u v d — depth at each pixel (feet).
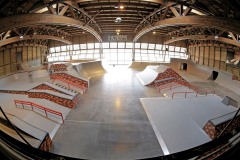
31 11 32.68
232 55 87.30
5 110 34.68
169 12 51.88
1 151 5.53
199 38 78.28
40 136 25.13
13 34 66.95
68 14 52.85
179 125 31.99
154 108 41.24
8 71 78.02
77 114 39.81
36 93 44.47
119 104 46.50
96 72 95.30
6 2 22.93
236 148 5.55
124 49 122.11
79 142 28.66
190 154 5.53
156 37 123.13
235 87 66.28
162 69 73.10
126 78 83.15
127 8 51.83
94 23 69.97
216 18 30.42
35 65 102.83
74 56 123.54
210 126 28.04
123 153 25.98
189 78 85.20
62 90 51.19
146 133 31.35
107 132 31.73
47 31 81.30
